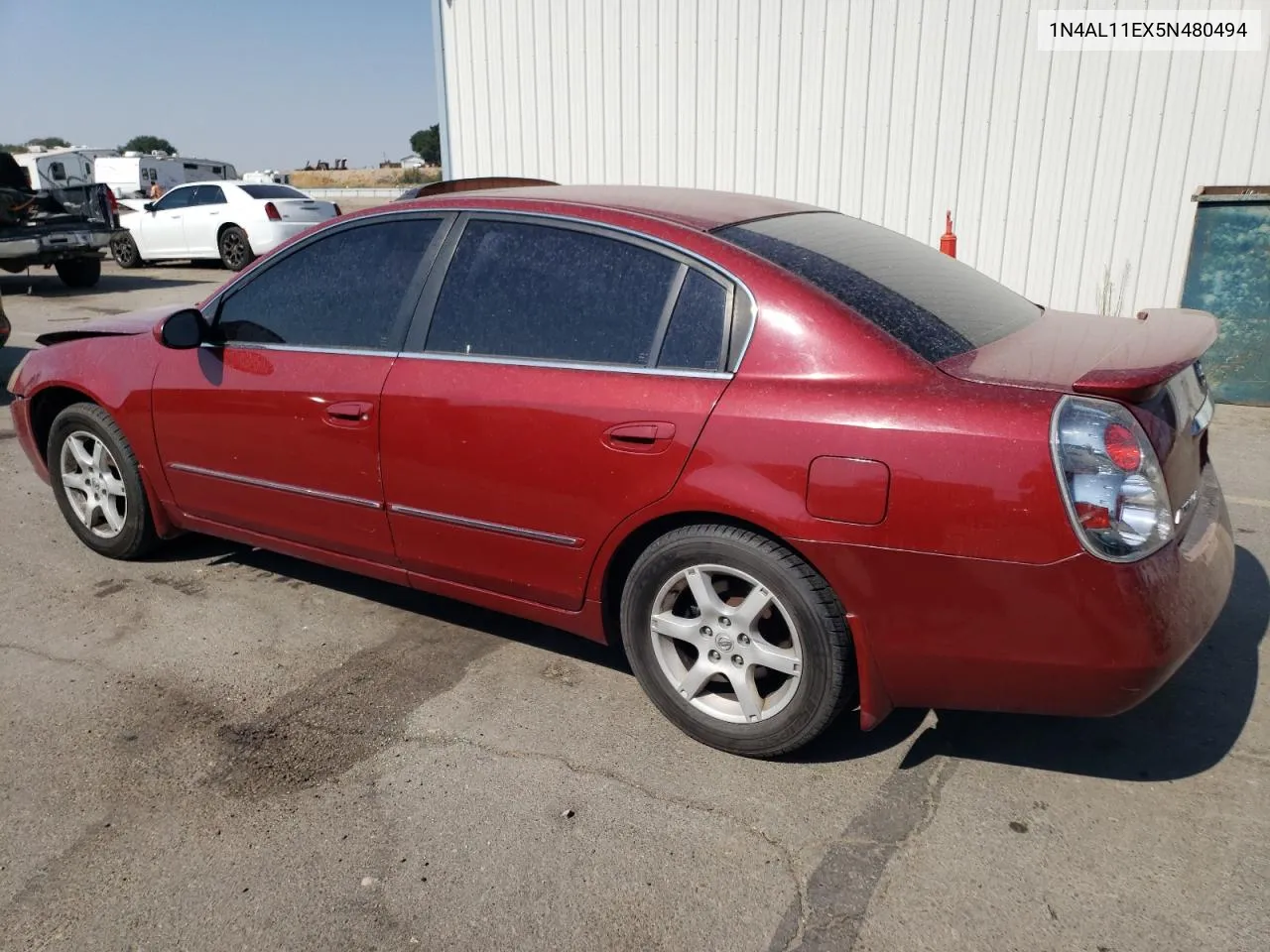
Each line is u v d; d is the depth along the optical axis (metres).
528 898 2.35
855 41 8.04
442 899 2.35
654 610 2.91
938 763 2.85
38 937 2.25
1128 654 2.34
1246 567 4.10
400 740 3.00
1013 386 2.43
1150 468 2.35
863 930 2.23
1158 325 2.95
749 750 2.84
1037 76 7.56
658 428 2.74
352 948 2.21
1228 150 7.17
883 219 8.34
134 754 2.94
